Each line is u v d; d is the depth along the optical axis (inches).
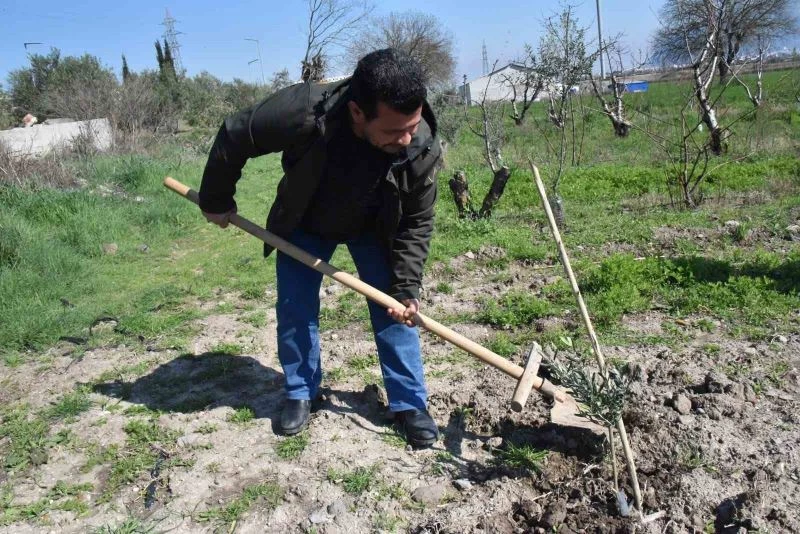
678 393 143.0
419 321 125.4
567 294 217.8
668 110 852.0
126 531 113.2
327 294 234.5
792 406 139.7
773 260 228.7
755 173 435.8
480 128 645.9
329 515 116.3
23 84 1229.1
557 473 122.1
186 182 492.4
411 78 100.0
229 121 118.6
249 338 197.2
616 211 367.6
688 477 116.2
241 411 148.8
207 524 116.0
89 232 324.2
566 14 426.0
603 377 111.2
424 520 114.4
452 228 320.8
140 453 137.3
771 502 108.3
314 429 141.0
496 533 108.7
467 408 147.2
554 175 469.4
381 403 152.0
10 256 268.4
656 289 215.6
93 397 162.7
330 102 110.9
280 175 601.0
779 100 756.6
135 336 201.6
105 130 730.2
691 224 310.2
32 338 200.2
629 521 107.1
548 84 455.2
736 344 175.0
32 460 136.0
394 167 115.8
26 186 393.4
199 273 272.8
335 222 126.8
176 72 1295.5
